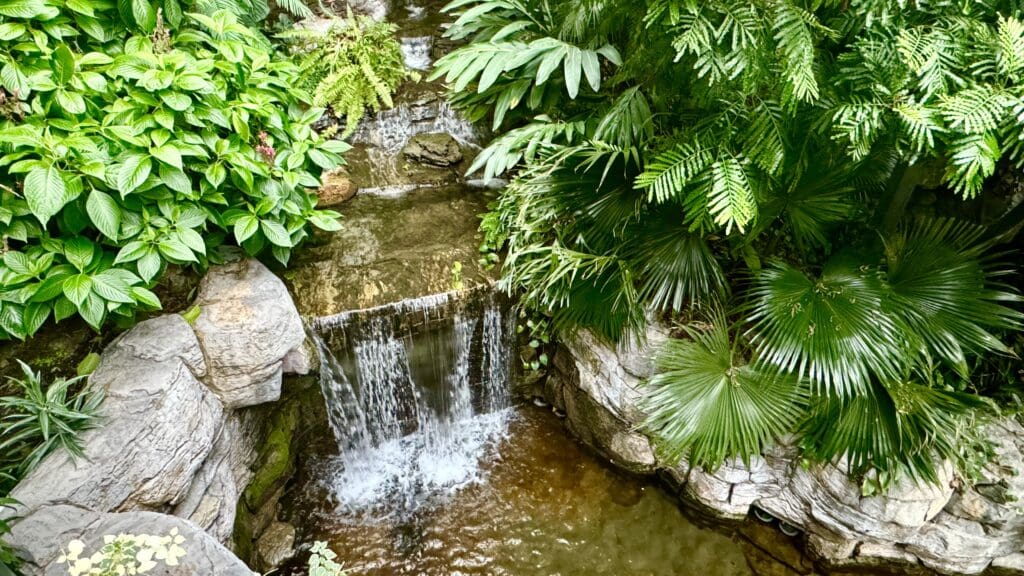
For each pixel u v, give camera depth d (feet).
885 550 10.25
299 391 10.90
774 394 8.81
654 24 8.27
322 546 7.36
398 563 10.72
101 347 8.70
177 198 8.67
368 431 12.38
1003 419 9.51
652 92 10.04
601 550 11.05
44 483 6.85
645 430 10.87
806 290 8.71
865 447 8.54
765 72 7.00
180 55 8.70
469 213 14.06
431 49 17.53
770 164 7.51
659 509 11.78
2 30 7.80
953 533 9.67
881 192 10.06
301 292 11.23
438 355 12.19
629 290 9.49
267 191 9.69
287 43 15.53
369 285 11.53
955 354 8.32
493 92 12.55
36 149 7.41
